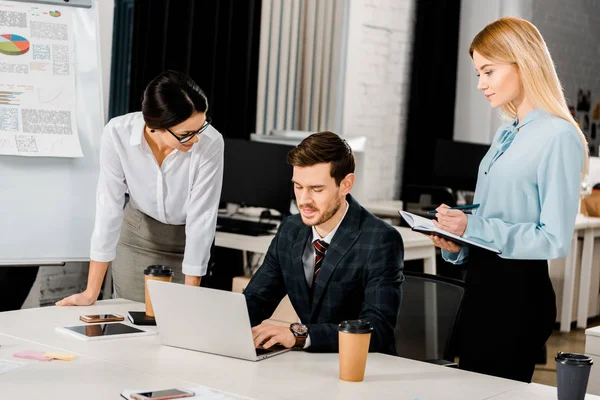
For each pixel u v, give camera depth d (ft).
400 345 7.64
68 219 10.26
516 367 7.15
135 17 14.33
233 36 16.22
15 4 10.21
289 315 10.93
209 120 7.88
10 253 9.95
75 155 10.16
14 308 11.23
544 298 7.11
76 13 10.59
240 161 13.65
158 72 14.47
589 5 26.89
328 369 5.74
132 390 4.89
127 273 9.61
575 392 4.96
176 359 5.83
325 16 18.66
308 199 6.34
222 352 5.97
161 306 6.10
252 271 14.30
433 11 20.99
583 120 27.02
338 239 6.71
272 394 5.07
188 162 8.53
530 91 7.10
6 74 10.01
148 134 8.40
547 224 6.89
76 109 10.34
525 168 7.06
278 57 17.61
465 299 7.34
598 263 18.26
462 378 5.66
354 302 6.81
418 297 7.61
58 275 13.10
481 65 7.33
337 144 6.30
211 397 4.83
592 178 18.42
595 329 7.84
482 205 7.47
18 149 9.87
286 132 15.08
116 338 6.39
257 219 14.14
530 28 7.13
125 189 8.64
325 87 18.79
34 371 5.36
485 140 22.59
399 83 21.34
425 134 21.21
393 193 21.61
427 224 7.18
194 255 8.60
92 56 10.65
